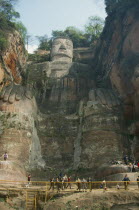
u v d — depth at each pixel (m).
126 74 33.88
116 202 18.02
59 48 55.28
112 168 25.17
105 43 47.19
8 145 29.55
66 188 23.19
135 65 32.75
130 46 35.72
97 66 49.62
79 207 17.98
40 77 48.62
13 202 20.89
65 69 50.38
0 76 35.88
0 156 28.75
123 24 40.28
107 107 33.88
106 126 31.89
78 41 72.00
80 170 30.33
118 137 31.11
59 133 35.66
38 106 43.09
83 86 46.09
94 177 27.27
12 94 34.28
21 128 31.50
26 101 34.81
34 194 21.77
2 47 38.84
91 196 18.62
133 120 33.22
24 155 30.08
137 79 30.09
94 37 71.38
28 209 20.62
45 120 36.94
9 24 46.25
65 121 36.72
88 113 34.06
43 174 30.77
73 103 43.38
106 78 42.56
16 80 43.53
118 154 29.75
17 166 27.25
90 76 48.59
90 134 31.95
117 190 19.91
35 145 33.12
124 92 34.53
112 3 46.44
